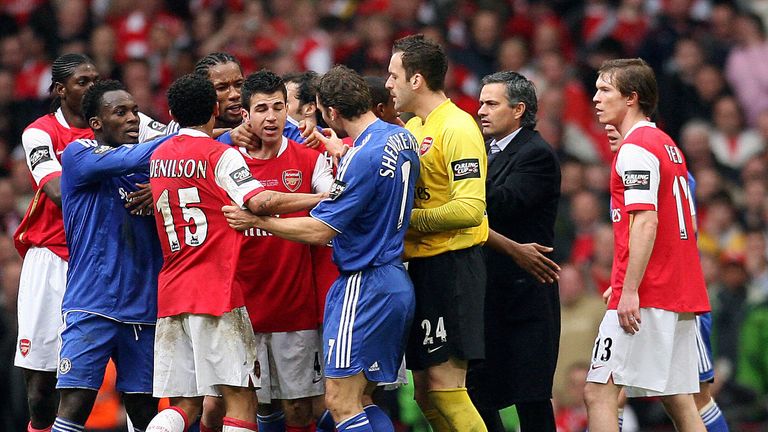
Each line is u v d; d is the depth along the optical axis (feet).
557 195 105.70
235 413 94.27
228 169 91.86
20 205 177.78
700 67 197.47
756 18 208.33
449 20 198.08
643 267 92.79
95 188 97.86
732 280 151.53
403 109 96.02
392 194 91.35
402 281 92.17
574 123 185.78
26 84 197.57
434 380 95.66
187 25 207.82
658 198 94.94
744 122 199.41
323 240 90.38
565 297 143.54
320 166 99.71
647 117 97.66
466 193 92.48
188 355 94.27
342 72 92.79
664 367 94.38
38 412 105.09
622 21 205.87
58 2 211.41
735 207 177.88
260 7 195.21
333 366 91.76
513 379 104.32
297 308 99.81
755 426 140.26
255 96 95.71
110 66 191.31
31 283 103.45
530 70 193.06
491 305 104.99
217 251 93.30
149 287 98.73
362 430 91.50
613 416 94.43
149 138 102.17
